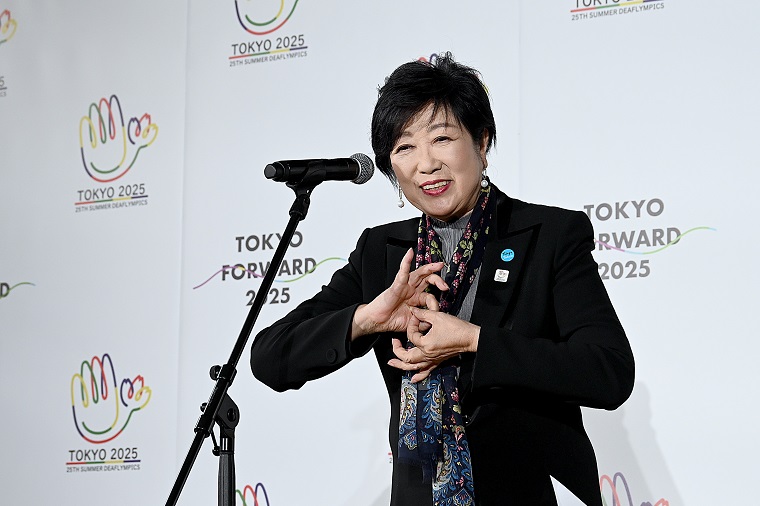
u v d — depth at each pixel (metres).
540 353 2.54
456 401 2.70
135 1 5.55
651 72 4.43
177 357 5.21
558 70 4.58
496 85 4.68
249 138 5.18
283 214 5.07
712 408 4.18
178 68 5.42
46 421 5.45
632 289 4.34
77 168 5.57
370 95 4.98
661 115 4.39
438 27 4.84
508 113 4.64
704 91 4.34
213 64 5.30
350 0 5.05
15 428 5.49
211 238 5.19
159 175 5.38
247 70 5.23
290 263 5.00
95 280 5.45
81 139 5.59
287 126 5.12
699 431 4.18
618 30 4.50
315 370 2.81
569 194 4.50
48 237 5.57
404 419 2.73
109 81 5.56
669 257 4.31
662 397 4.25
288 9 5.18
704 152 4.31
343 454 4.79
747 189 4.22
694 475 4.17
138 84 5.49
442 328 2.57
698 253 4.27
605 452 4.29
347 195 4.92
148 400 5.25
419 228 2.97
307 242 4.98
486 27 4.74
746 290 4.18
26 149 5.68
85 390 5.39
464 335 2.56
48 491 5.39
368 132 4.96
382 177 4.87
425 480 2.68
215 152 5.24
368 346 2.79
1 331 5.59
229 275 5.13
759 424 4.10
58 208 5.58
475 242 2.83
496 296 2.74
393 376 2.86
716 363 4.19
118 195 5.46
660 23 4.43
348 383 4.82
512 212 2.89
